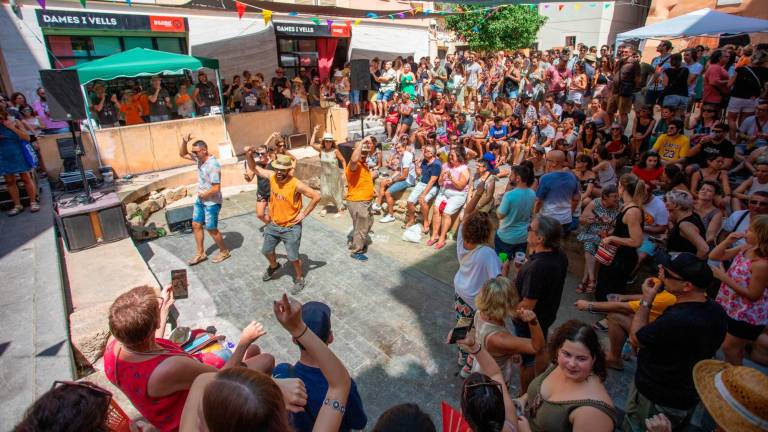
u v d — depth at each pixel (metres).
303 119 12.88
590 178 6.98
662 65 9.03
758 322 3.38
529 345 2.94
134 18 11.16
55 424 1.38
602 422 2.11
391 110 12.98
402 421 1.56
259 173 5.88
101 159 9.50
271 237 5.75
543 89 12.52
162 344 2.37
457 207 6.80
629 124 11.01
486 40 20.56
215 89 11.91
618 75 9.36
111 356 2.12
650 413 2.85
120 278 5.52
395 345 4.62
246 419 1.25
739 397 1.97
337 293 5.70
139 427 1.92
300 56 15.28
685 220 4.39
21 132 6.64
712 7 16.75
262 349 4.62
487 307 3.06
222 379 1.34
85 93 9.02
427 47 19.03
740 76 7.61
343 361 4.39
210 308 5.38
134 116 10.60
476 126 11.05
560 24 24.97
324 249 7.07
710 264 4.29
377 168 9.66
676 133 6.56
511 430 2.12
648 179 6.37
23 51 10.15
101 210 6.45
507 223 5.23
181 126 10.48
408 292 5.70
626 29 24.89
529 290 3.29
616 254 4.54
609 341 4.29
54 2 10.26
